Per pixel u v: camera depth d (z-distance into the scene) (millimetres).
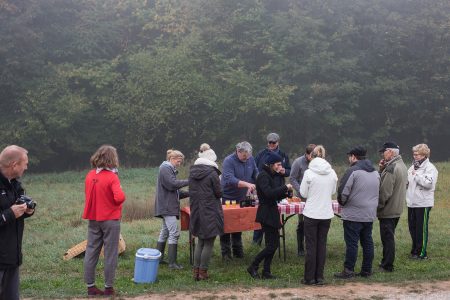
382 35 32375
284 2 33969
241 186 8289
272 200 7125
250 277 7402
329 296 6477
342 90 30703
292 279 7359
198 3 34094
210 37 32562
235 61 31297
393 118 33469
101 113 32625
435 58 32031
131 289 6801
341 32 31625
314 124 32156
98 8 35031
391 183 7590
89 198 6453
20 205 4543
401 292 6680
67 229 12281
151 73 30703
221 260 8508
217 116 31312
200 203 7086
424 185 8414
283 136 32062
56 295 6570
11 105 30469
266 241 7266
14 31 28984
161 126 31234
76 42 32250
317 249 7047
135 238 10281
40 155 30547
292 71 30562
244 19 31453
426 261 8406
